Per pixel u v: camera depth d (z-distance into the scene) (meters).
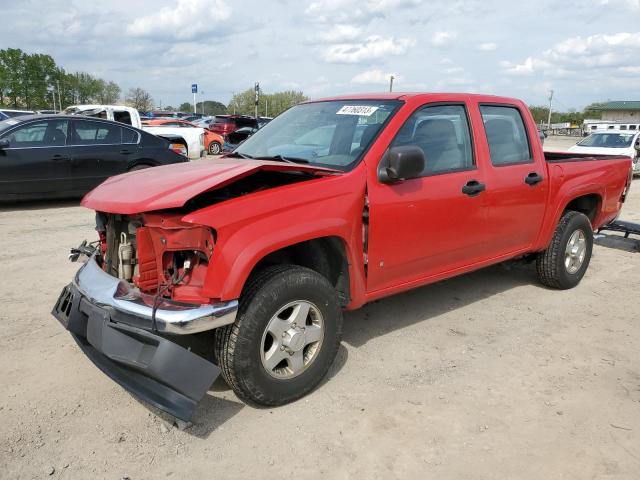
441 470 2.76
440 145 4.09
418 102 3.97
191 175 3.27
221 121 28.17
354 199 3.47
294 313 3.24
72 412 3.19
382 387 3.55
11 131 8.90
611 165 5.85
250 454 2.86
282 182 3.77
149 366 2.80
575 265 5.54
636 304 5.17
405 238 3.81
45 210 9.26
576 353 4.09
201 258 2.96
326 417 3.20
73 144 9.43
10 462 2.75
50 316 4.54
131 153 10.00
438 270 4.20
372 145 3.66
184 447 2.90
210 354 3.81
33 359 3.80
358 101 4.21
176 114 42.19
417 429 3.10
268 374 3.16
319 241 3.53
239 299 3.06
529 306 5.05
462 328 4.51
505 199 4.53
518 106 4.85
